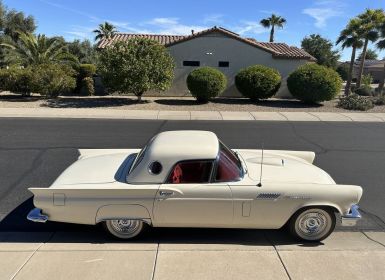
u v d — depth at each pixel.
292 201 4.53
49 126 12.62
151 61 18.00
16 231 5.06
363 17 30.05
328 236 4.81
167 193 4.45
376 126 13.68
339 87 18.83
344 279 3.85
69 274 3.89
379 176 7.57
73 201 4.47
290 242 4.77
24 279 3.79
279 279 3.84
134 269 4.00
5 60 26.55
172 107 17.77
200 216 4.55
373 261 4.19
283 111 17.14
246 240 4.83
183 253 4.38
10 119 13.98
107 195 4.46
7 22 36.38
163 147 4.66
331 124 14.04
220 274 3.92
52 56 25.06
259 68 19.70
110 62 18.05
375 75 61.59
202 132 5.38
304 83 18.66
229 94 22.52
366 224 5.40
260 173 4.91
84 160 5.59
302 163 5.53
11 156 8.68
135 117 15.04
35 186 6.73
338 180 7.32
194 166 4.54
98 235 4.93
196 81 18.78
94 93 22.58
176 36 26.30
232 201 4.49
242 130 12.53
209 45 21.86
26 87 19.58
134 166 4.75
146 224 4.70
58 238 4.84
